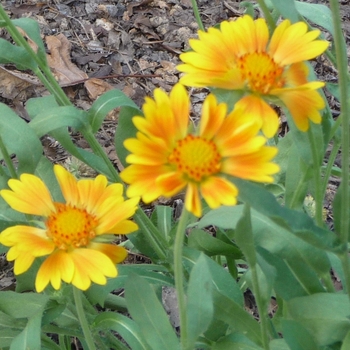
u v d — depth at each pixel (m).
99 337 0.63
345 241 0.49
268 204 0.44
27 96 1.16
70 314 0.64
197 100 1.20
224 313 0.56
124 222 0.50
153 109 0.43
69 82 1.20
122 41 1.33
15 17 1.34
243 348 0.58
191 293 0.49
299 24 0.49
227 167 0.43
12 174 0.61
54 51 1.27
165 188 0.42
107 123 1.14
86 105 1.17
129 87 1.21
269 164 0.42
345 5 1.48
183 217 0.45
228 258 0.71
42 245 0.49
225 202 0.41
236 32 0.49
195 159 0.43
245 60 0.47
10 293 0.61
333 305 0.54
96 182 0.52
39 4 1.39
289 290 0.57
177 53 1.32
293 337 0.52
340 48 0.45
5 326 0.63
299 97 0.46
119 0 1.44
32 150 0.60
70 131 1.11
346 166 0.47
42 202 0.51
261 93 0.46
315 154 0.54
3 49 0.64
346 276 0.50
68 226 0.49
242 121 0.44
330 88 0.61
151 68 1.28
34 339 0.55
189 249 0.65
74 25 1.35
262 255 0.57
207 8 1.45
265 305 0.55
